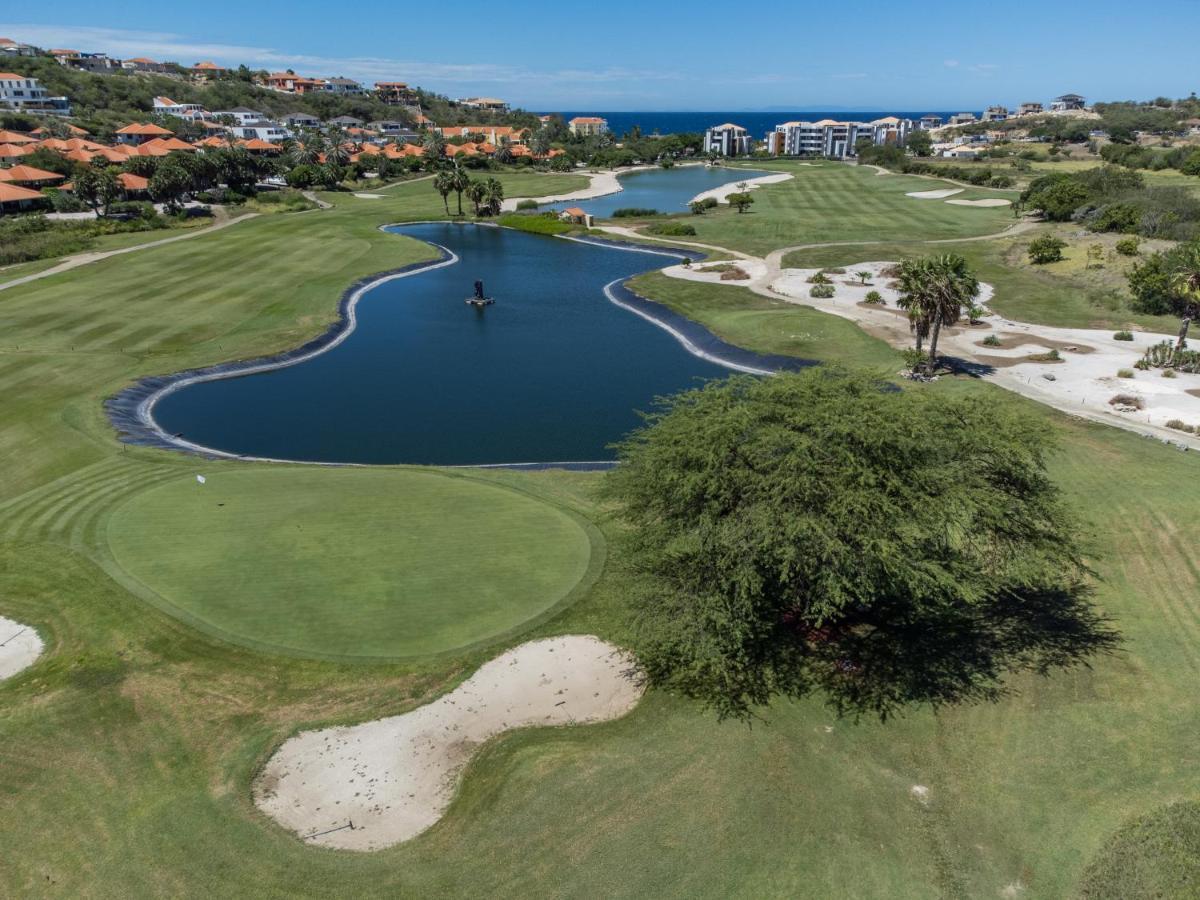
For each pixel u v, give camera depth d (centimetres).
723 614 2267
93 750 2183
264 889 1788
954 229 11938
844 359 6181
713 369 6431
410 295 8875
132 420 4881
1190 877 1753
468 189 13875
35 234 10019
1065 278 8500
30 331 6475
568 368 6481
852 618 2766
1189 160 15188
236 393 5738
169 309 7238
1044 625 2731
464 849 1895
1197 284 5409
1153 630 2692
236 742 2225
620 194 17938
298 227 11700
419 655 2569
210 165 13375
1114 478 3797
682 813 1980
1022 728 2258
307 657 2545
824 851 1866
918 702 2373
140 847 1889
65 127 16412
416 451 4766
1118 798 2006
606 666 2550
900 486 2245
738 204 13975
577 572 3022
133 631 2655
